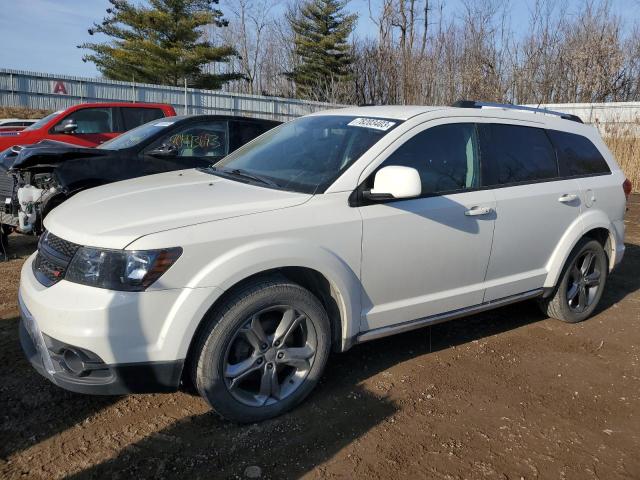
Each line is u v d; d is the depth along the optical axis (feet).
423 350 13.67
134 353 8.75
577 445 10.07
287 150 12.68
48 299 8.91
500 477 9.08
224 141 22.94
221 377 9.53
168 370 9.01
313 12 135.03
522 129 14.12
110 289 8.70
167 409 10.48
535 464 9.46
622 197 16.44
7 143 31.32
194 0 119.03
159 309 8.84
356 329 11.03
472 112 13.14
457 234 12.14
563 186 14.51
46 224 10.46
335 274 10.38
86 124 33.32
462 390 11.78
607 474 9.30
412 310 11.87
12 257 20.25
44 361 9.22
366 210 10.84
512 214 13.16
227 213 9.68
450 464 9.32
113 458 9.02
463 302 12.79
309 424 10.21
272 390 10.21
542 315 16.56
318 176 11.07
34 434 9.54
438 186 12.02
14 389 10.89
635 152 47.03
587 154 15.74
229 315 9.43
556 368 13.10
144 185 11.57
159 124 22.33
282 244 9.74
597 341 14.87
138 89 85.40
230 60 130.00
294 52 142.82
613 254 16.49
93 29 118.21
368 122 12.28
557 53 92.12
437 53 95.96
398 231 11.21
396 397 11.33
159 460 9.02
